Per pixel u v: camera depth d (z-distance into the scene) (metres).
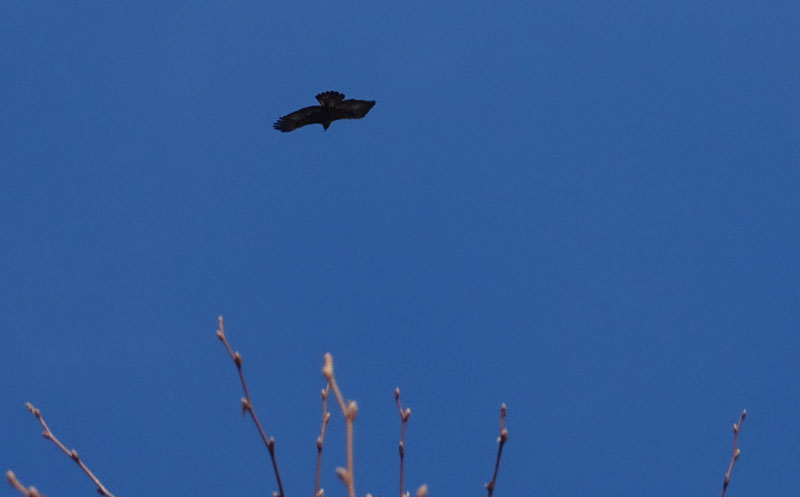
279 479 9.12
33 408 9.82
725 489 10.71
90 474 9.73
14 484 8.27
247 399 9.19
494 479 9.00
